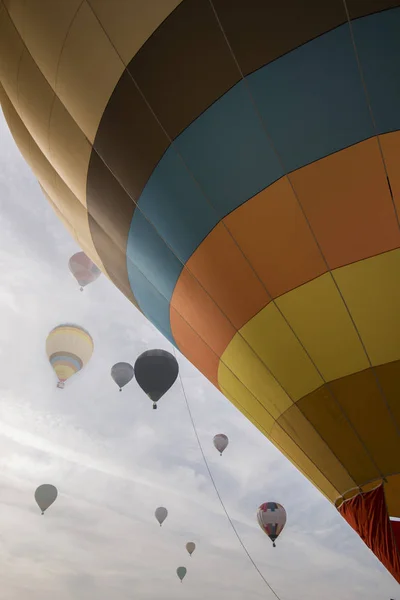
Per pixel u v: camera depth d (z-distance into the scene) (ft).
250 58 19.24
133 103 22.09
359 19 17.78
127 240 26.94
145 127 22.11
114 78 22.27
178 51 20.33
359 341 19.65
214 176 20.99
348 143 18.78
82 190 27.68
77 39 22.75
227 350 24.41
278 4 18.49
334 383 20.25
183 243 23.31
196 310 25.13
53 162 28.86
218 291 22.77
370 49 17.92
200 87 20.33
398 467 19.45
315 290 20.04
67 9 22.53
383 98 18.17
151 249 25.63
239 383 25.05
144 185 23.35
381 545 19.27
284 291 20.62
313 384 20.79
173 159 21.84
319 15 18.11
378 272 19.16
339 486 20.95
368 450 19.86
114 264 30.83
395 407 19.33
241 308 22.16
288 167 19.63
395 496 19.43
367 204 18.89
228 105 20.03
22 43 25.85
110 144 23.84
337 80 18.45
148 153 22.45
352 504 20.31
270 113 19.44
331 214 19.34
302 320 20.44
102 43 22.03
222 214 21.30
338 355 20.03
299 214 19.79
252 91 19.51
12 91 28.89
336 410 20.33
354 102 18.45
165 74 20.83
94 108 23.61
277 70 19.02
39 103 26.86
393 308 19.13
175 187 22.26
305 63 18.65
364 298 19.39
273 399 22.80
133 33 21.07
